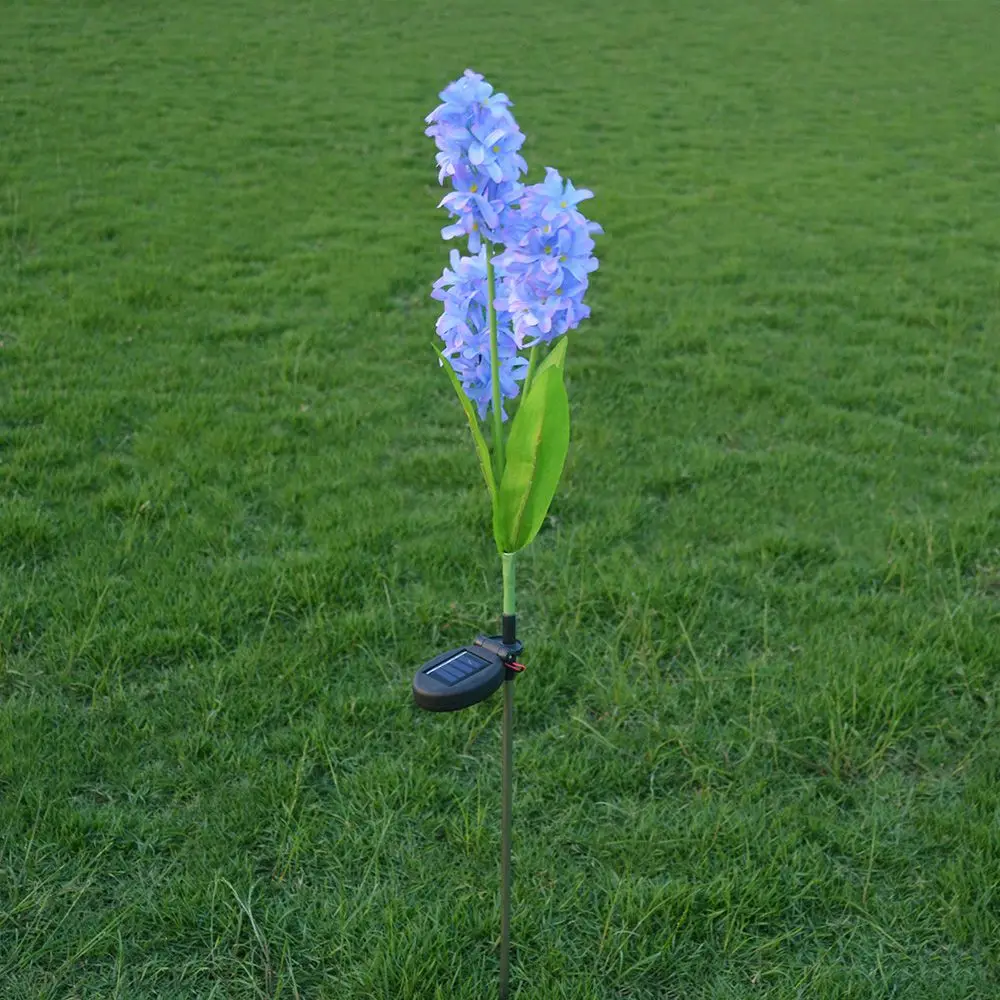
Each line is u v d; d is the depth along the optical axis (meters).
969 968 2.59
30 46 13.61
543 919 2.67
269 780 3.03
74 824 2.84
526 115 12.28
